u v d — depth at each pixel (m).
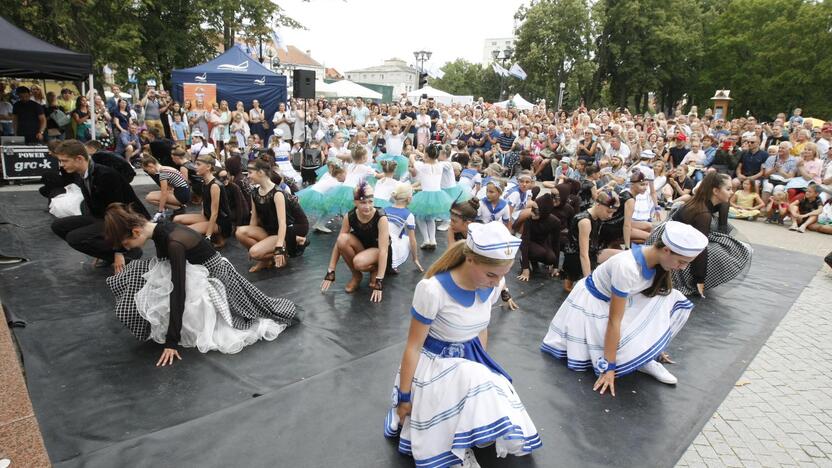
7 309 4.19
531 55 36.19
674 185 10.06
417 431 2.40
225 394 3.15
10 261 5.43
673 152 11.93
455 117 19.09
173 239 3.46
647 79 37.00
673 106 46.03
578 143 13.24
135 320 3.59
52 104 12.30
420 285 2.29
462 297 2.31
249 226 5.70
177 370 3.40
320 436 2.76
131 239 3.47
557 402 3.24
